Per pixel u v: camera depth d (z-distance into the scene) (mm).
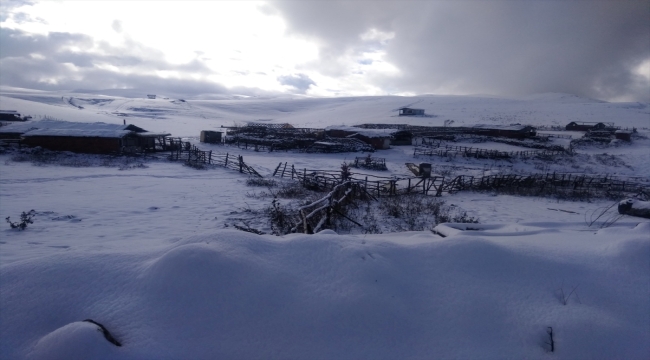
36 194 17984
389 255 4062
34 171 26312
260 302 3359
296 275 3662
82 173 26094
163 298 3328
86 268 3703
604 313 3492
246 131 74500
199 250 3613
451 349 3189
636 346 3207
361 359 3072
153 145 47125
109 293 3439
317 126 109938
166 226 11883
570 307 3547
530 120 106750
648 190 25094
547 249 4406
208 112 169125
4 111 78188
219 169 31703
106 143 39594
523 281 3857
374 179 29359
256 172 29125
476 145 59750
